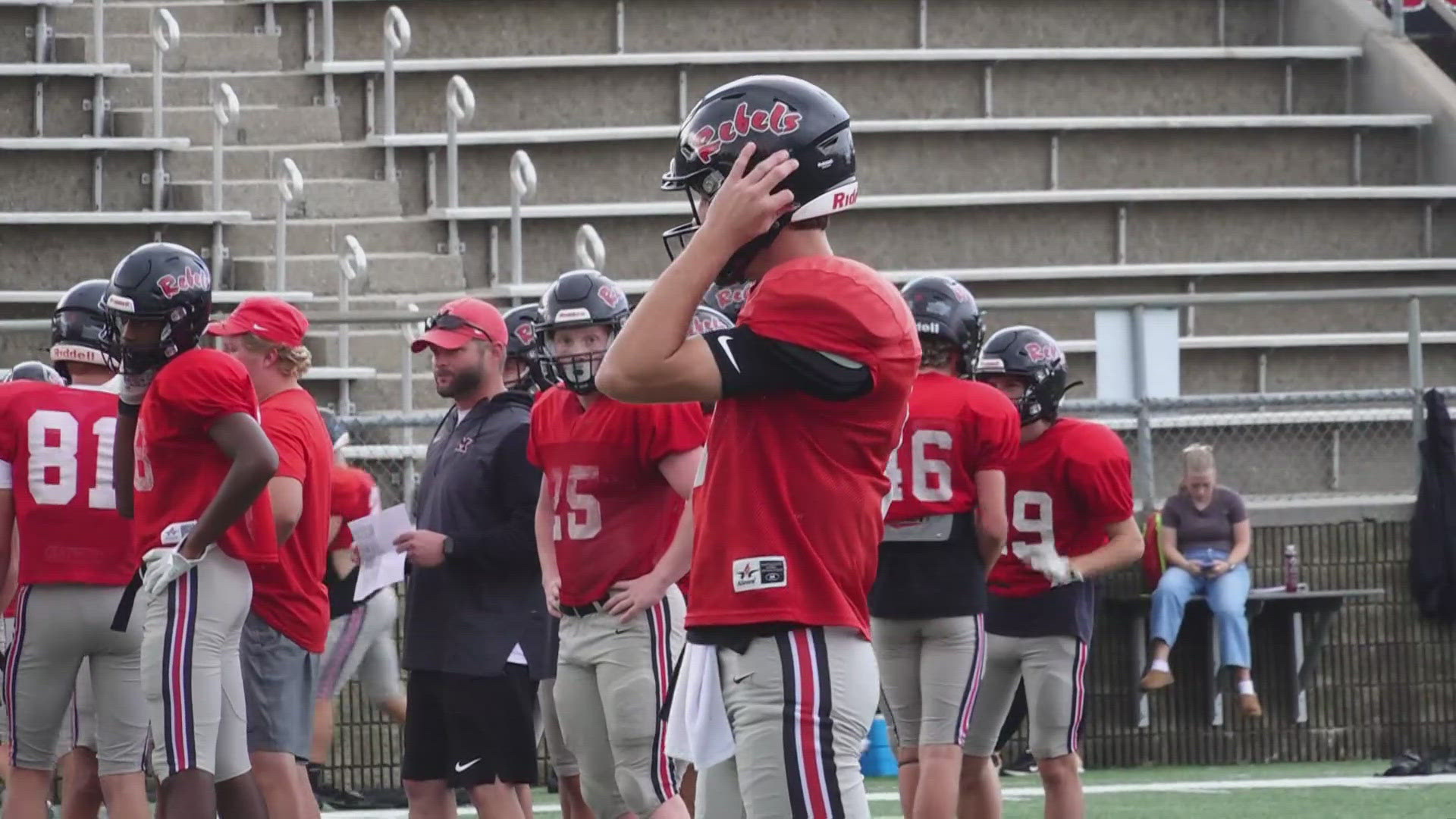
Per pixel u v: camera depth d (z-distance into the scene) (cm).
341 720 3700
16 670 2238
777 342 1256
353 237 4456
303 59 5475
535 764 2245
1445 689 4203
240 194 4997
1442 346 5269
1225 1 6034
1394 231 5547
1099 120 5512
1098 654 4044
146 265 2000
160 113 4984
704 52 5669
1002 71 5688
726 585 1307
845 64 5584
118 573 2231
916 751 2377
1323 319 5347
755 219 1250
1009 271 5106
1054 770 2409
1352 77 5906
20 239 4741
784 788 1288
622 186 5312
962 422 2281
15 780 2250
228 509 1956
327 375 4416
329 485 2361
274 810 2281
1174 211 5419
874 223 5259
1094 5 5947
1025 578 2392
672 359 1235
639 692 2058
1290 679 4138
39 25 5206
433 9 5541
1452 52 6097
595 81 5466
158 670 1983
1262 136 5656
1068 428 2400
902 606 2292
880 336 1276
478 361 2314
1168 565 3981
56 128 5091
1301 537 4169
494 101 5419
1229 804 3366
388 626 3234
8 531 2252
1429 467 4166
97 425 2236
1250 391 5134
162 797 1991
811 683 1288
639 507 2072
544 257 5138
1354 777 3800
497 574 2231
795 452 1295
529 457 2155
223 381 1962
